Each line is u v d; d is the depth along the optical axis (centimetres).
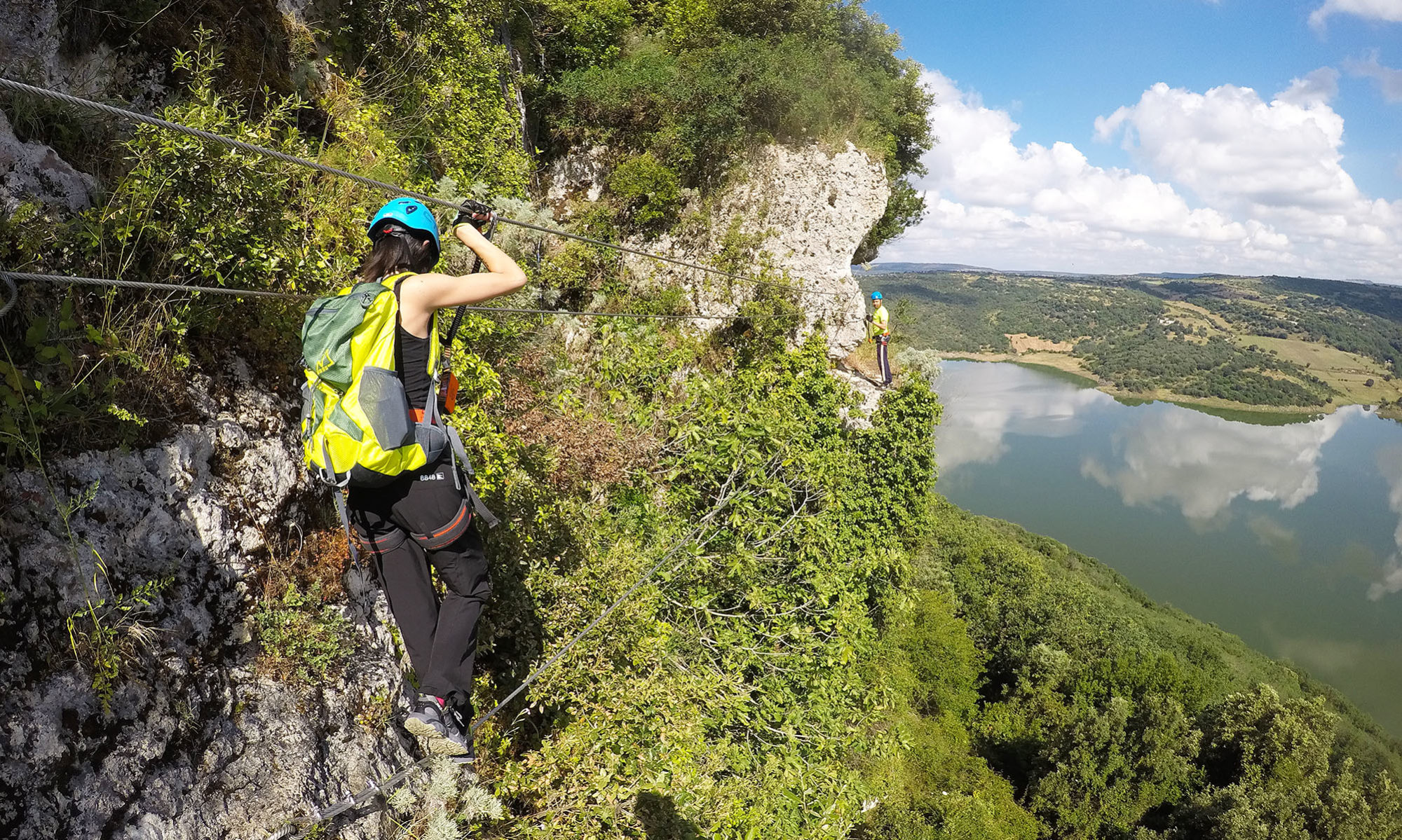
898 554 1819
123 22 486
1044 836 3781
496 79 1145
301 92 677
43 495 296
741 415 1279
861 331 2064
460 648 267
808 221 1995
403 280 242
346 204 579
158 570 332
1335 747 5388
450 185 852
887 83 2177
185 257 403
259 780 325
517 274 260
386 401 228
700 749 855
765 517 1190
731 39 2078
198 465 379
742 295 1950
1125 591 8819
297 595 395
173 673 312
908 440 2066
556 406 965
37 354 320
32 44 419
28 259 329
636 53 2105
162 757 291
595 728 634
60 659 271
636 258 1942
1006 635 5675
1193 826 3641
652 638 762
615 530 962
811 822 1029
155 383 376
